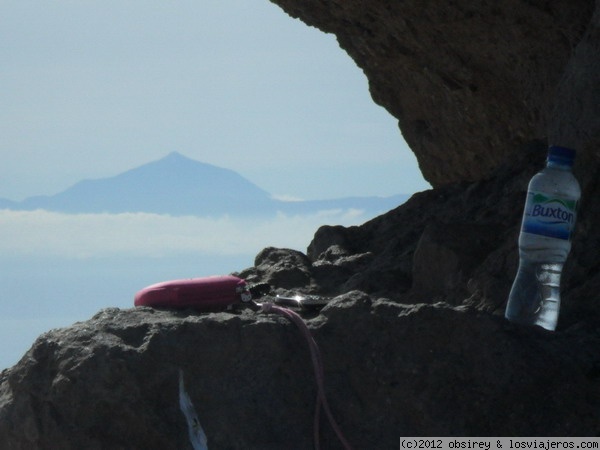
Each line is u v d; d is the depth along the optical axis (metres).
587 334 11.20
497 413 10.25
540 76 19.23
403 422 10.41
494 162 23.28
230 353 10.62
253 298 13.24
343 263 16.00
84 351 10.30
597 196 12.93
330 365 10.79
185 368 10.41
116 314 11.21
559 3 17.61
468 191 16.84
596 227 12.74
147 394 10.18
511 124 21.89
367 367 10.71
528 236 11.51
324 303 11.79
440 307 10.88
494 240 13.53
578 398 10.23
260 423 10.31
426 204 18.31
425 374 10.55
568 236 11.45
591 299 12.02
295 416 10.46
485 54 20.94
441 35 21.50
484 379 10.45
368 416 10.52
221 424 10.23
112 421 10.05
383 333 10.87
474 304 12.30
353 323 10.98
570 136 13.42
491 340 10.62
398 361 10.67
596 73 13.25
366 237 18.09
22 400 10.27
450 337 10.73
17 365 10.64
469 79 22.05
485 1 19.12
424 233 13.77
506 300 12.02
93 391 10.06
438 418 10.29
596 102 13.09
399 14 21.83
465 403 10.35
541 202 11.46
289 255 16.00
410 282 14.19
